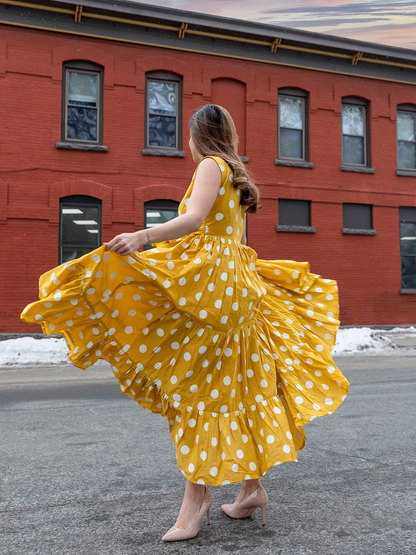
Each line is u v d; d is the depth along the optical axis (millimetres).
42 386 7113
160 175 12570
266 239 13406
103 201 12094
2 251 11336
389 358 10539
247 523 2291
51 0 11688
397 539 2100
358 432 4176
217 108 2254
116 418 4852
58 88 11945
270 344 2295
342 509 2467
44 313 1918
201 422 2047
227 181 2131
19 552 2021
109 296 1971
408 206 14953
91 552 2006
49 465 3309
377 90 14812
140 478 3025
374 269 14391
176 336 2068
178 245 2109
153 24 12547
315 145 14055
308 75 14094
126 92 12461
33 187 11641
